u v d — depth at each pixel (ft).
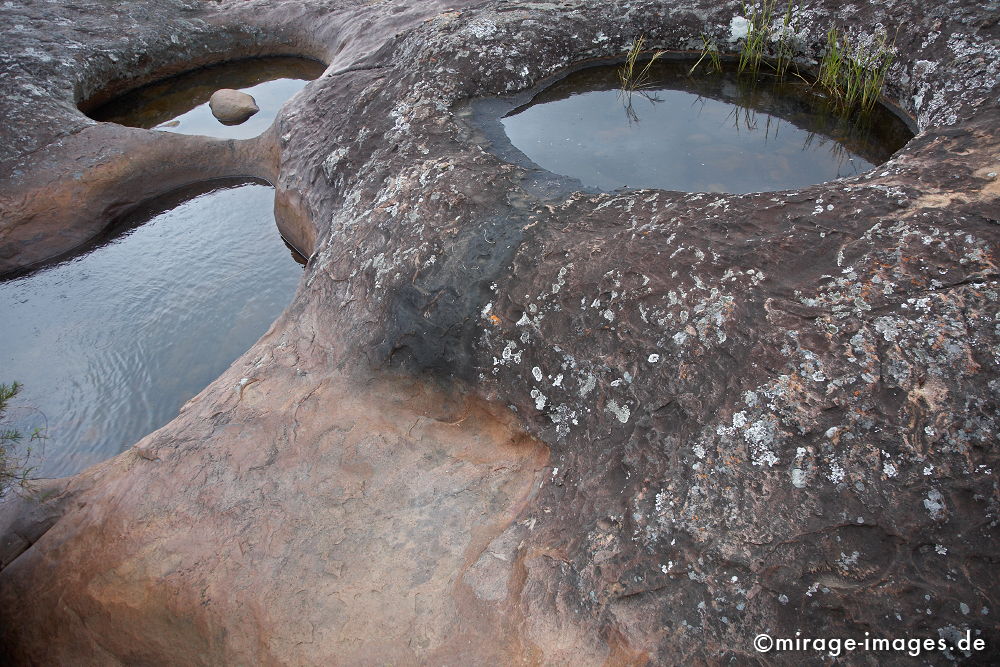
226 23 23.00
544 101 14.01
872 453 6.62
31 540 9.69
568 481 8.03
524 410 8.74
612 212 9.59
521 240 9.59
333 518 8.52
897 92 12.22
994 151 8.58
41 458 11.42
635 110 13.47
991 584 5.99
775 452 6.94
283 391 10.11
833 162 11.42
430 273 9.84
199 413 10.26
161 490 9.21
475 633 7.36
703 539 6.91
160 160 17.26
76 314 14.37
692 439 7.35
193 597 8.18
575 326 8.56
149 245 15.93
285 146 15.37
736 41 14.24
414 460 8.99
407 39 15.26
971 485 6.27
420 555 8.04
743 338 7.55
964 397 6.55
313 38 22.59
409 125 12.69
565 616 7.15
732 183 10.98
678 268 8.34
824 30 13.34
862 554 6.39
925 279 7.24
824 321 7.31
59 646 8.64
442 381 9.45
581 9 14.82
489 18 14.60
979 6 11.43
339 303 10.75
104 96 21.01
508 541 7.91
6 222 15.96
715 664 6.53
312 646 7.63
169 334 13.64
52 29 20.57
